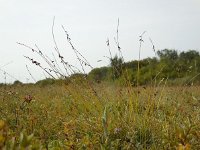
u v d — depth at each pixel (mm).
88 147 3365
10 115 4840
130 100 4281
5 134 2479
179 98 6016
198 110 5484
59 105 5562
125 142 3596
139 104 4527
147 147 3486
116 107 4512
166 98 5527
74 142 3492
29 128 4094
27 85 9805
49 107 6000
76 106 4762
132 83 4707
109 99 4754
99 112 4348
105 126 3535
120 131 3797
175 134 3449
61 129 4281
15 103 5898
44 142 3490
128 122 4074
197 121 4242
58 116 4855
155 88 4898
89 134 3877
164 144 3467
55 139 3965
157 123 4043
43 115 4914
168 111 4809
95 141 3566
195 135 3533
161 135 3756
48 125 4441
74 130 4027
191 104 6465
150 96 4617
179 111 4957
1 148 2314
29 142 2291
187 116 4672
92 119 4285
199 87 9969
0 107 5434
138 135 3834
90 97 4707
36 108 5605
